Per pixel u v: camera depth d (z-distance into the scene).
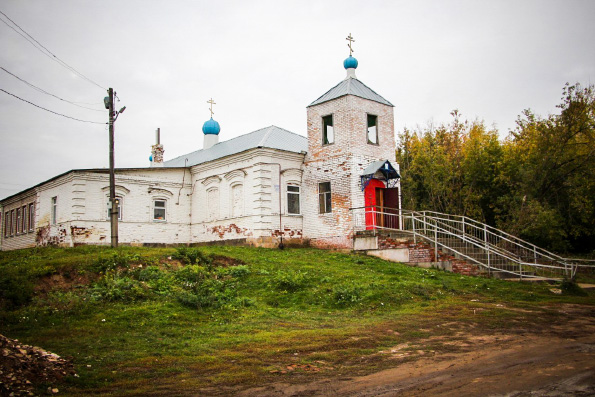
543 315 13.06
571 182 30.41
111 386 7.71
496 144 34.41
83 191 27.25
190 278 16.44
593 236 32.56
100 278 15.84
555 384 7.01
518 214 28.69
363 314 13.64
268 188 25.59
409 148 40.56
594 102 29.36
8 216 37.75
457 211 33.25
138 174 29.17
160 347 10.20
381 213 22.70
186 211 30.83
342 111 24.78
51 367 8.14
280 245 24.95
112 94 22.70
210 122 35.75
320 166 25.80
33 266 17.50
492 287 16.95
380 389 7.27
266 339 10.77
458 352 9.47
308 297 15.34
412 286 15.88
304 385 7.68
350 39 27.20
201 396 7.24
